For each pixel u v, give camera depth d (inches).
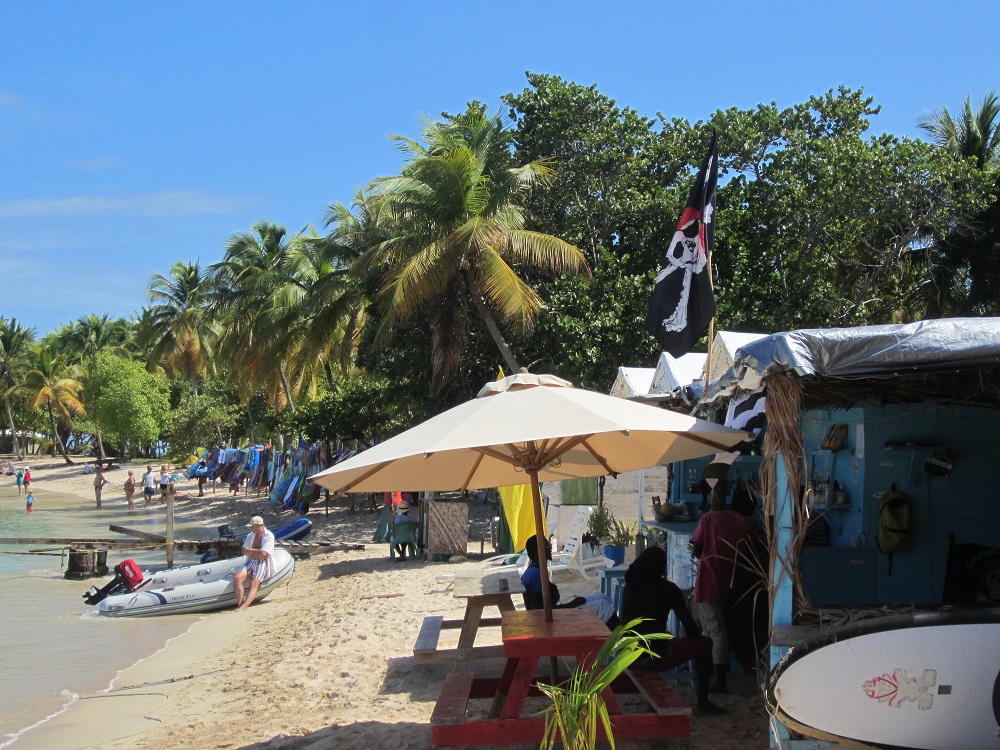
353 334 1311.5
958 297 1055.0
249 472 1657.2
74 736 326.3
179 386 2802.7
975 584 266.7
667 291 301.4
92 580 790.5
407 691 332.2
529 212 989.2
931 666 186.4
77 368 3021.7
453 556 698.2
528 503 594.9
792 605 206.5
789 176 877.8
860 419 275.4
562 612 264.7
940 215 892.6
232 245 1726.1
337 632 455.8
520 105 1015.6
